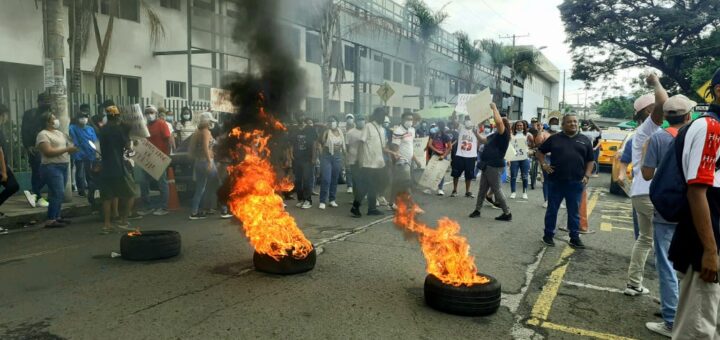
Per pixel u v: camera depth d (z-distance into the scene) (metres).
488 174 8.62
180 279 4.91
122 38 15.59
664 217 3.01
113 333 3.61
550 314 4.28
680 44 35.44
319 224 7.96
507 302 4.54
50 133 7.36
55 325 3.74
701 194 2.72
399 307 4.29
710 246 2.73
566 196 6.77
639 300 4.69
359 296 4.53
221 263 5.51
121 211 7.30
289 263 5.11
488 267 5.68
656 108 4.77
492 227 8.04
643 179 4.64
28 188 9.94
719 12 33.25
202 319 3.90
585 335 3.86
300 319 3.96
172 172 9.12
